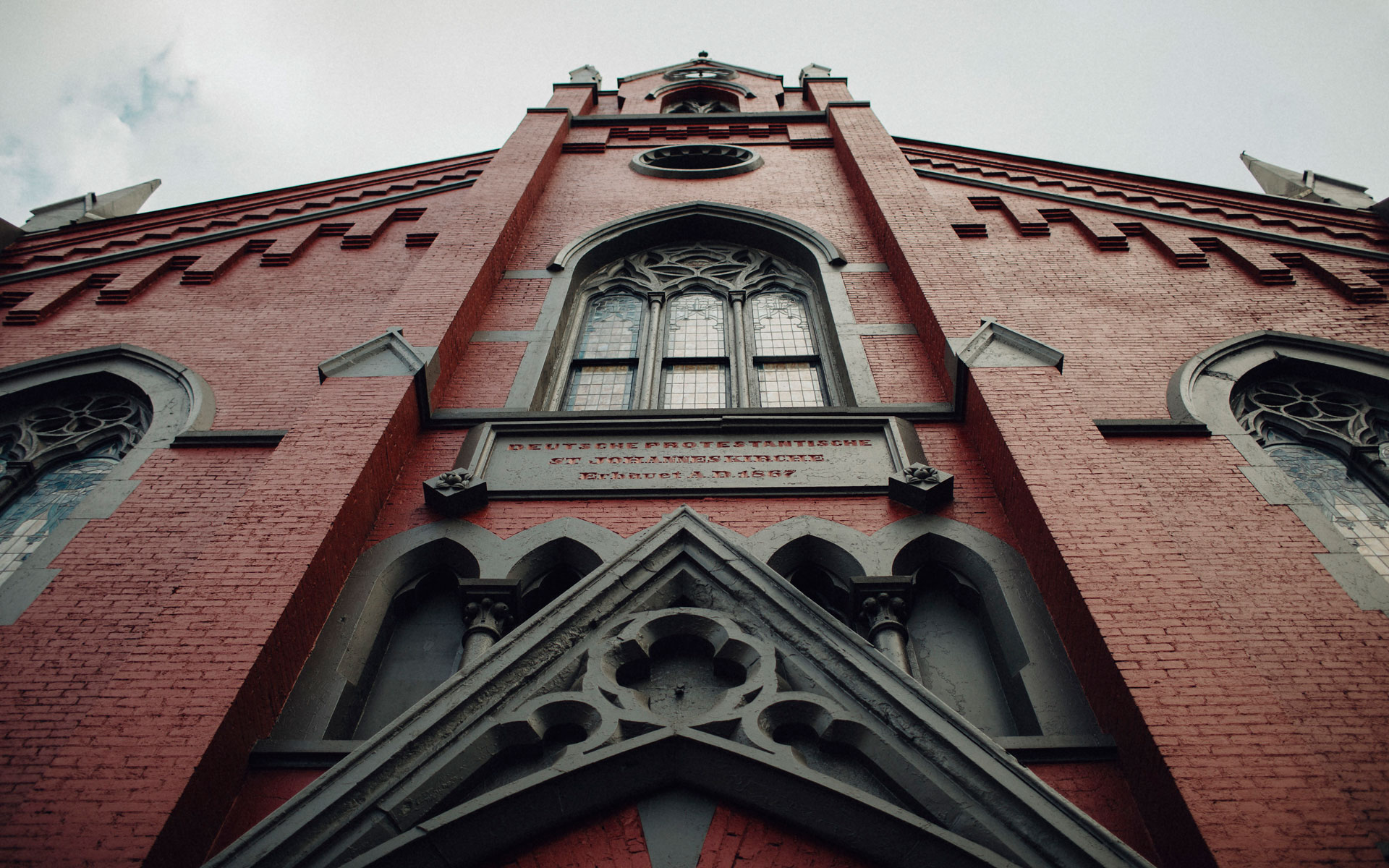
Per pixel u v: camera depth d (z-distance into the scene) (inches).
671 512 261.0
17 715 187.2
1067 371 335.9
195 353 369.1
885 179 482.9
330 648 214.2
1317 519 255.1
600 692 174.6
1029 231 469.1
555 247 450.6
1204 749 165.3
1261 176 608.7
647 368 376.8
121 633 215.9
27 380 355.3
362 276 436.5
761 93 810.8
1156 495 266.2
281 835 147.8
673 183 543.2
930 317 337.4
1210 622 191.6
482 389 328.2
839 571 244.5
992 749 156.9
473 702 172.2
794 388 366.0
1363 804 167.3
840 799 150.2
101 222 496.1
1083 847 140.6
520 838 149.3
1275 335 360.2
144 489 279.4
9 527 290.5
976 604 237.0
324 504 233.8
